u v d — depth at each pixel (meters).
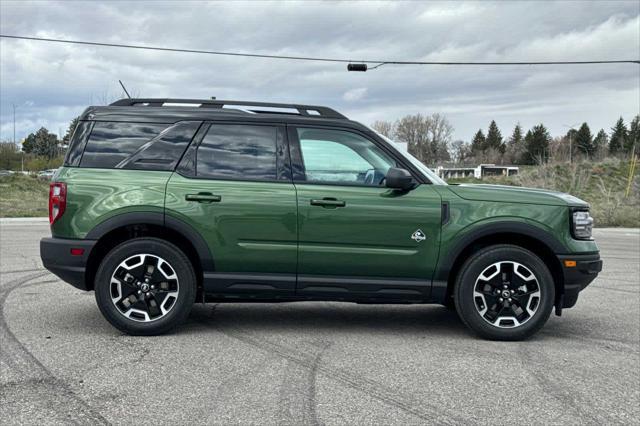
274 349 4.73
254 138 5.19
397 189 5.07
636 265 10.89
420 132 108.19
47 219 20.28
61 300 6.52
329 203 4.98
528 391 3.84
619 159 44.00
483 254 5.03
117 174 5.06
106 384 3.83
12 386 3.77
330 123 5.23
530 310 5.08
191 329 5.36
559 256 5.05
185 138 5.17
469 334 5.35
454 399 3.68
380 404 3.57
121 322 4.97
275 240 5.00
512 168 94.75
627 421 3.37
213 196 4.99
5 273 8.45
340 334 5.28
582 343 5.11
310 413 3.40
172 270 5.01
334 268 5.03
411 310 6.46
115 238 5.23
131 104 5.35
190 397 3.62
